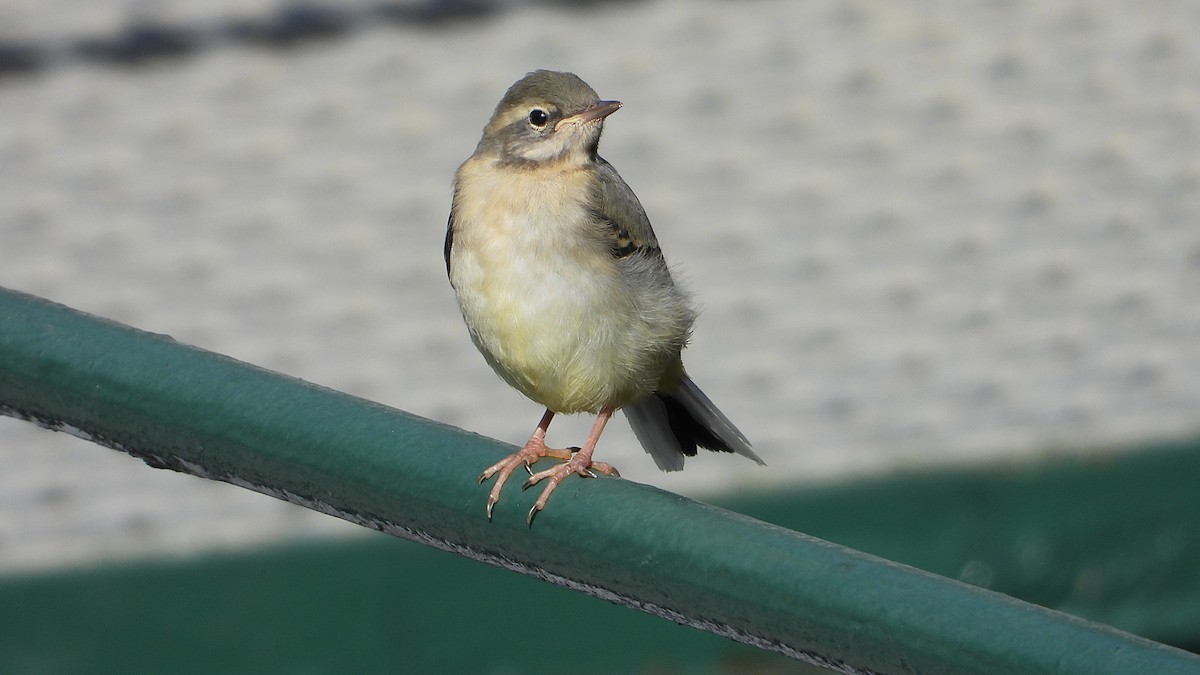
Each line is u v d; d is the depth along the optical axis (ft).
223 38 49.42
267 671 48.03
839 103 51.67
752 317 51.34
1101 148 52.11
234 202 49.85
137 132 49.37
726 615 16.49
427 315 50.26
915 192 51.80
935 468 50.11
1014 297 51.75
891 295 51.60
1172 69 52.03
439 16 50.19
